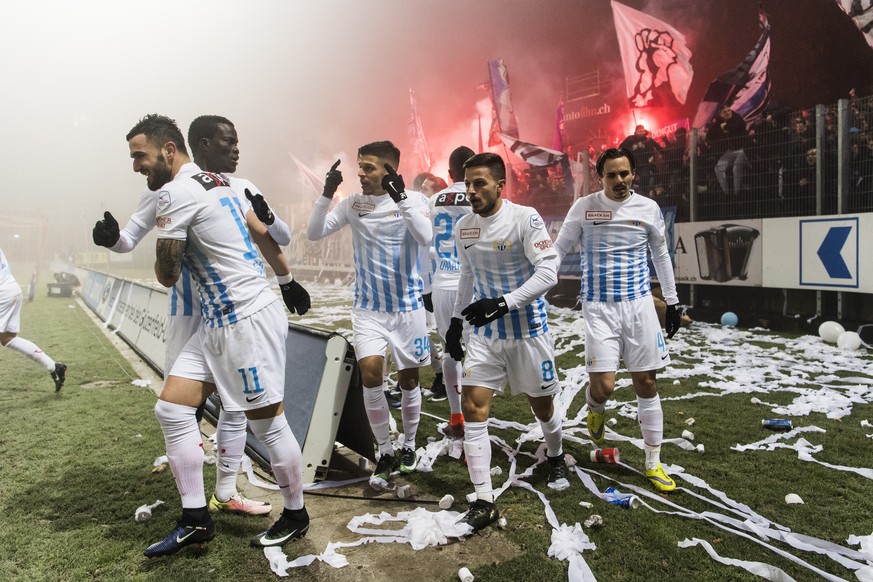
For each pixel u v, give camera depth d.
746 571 2.10
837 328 6.73
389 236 3.17
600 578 2.08
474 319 2.44
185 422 2.32
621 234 3.04
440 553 2.31
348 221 3.32
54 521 2.58
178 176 2.35
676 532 2.40
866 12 10.57
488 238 2.69
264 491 2.99
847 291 6.98
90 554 2.29
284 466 2.37
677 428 3.78
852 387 4.61
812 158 7.54
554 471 2.99
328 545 2.31
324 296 14.42
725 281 8.41
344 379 3.15
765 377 5.13
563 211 11.45
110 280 10.89
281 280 2.65
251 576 2.15
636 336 3.02
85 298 13.94
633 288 3.06
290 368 3.55
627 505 2.64
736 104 11.84
